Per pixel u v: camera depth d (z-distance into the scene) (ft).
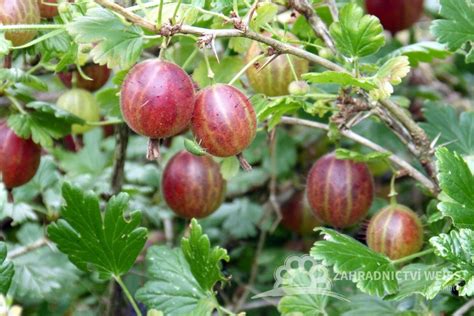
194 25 1.35
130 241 1.26
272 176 1.69
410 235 1.30
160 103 1.11
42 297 1.54
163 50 1.13
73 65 1.45
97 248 1.27
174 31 1.12
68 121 1.38
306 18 1.31
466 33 1.31
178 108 1.12
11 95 1.38
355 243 1.22
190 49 1.46
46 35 1.18
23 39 1.26
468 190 1.18
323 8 1.44
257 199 1.82
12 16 1.24
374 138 1.68
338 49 1.26
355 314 1.33
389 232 1.30
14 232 1.74
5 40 1.19
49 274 1.56
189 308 1.28
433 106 1.51
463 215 1.17
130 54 1.16
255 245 1.79
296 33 1.41
